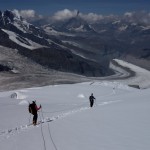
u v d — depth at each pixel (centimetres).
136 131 2106
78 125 2598
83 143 1975
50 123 2975
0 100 7481
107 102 5059
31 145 2127
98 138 2050
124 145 1809
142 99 4297
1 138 2588
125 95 6394
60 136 2275
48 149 1947
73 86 10512
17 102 7050
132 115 2741
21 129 3000
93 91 9569
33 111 3203
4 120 3803
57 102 7344
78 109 4281
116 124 2419
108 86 10644
